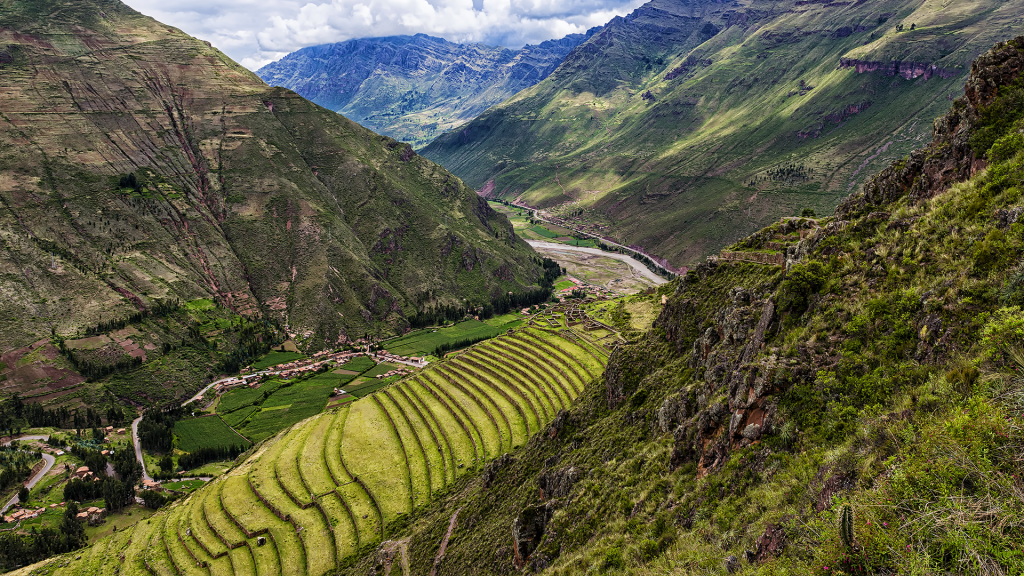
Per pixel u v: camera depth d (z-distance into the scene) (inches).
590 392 2773.1
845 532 630.5
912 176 1535.4
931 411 796.0
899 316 1088.2
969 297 949.2
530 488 2374.5
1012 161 1128.2
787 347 1294.3
